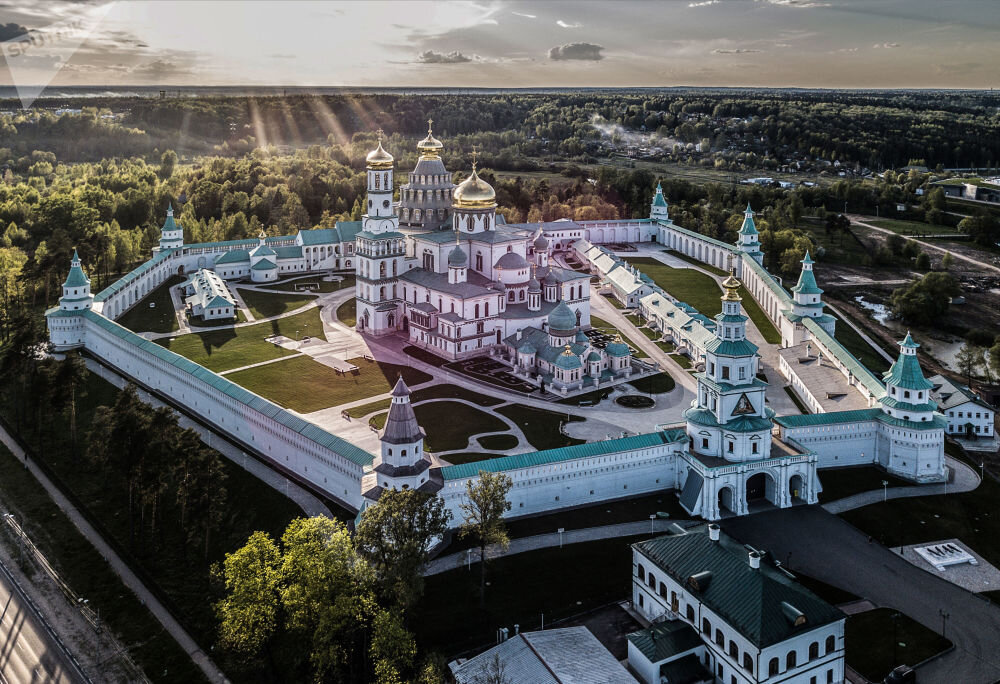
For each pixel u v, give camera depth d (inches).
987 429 7027.6
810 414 6973.4
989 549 5324.8
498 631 4475.9
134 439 5378.9
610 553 5241.1
